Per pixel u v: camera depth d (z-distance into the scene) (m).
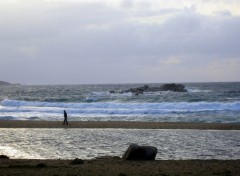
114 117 45.22
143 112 49.66
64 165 14.16
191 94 86.06
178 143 24.31
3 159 16.58
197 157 18.97
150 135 28.81
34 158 18.56
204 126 35.22
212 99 69.56
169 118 43.44
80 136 28.20
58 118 44.72
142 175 11.80
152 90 106.88
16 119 44.22
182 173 12.27
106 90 144.12
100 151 20.83
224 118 42.31
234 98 71.31
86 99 78.88
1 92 140.62
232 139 26.41
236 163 15.30
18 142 24.81
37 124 37.47
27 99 88.75
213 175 11.91
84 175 11.66
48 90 156.75
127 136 28.20
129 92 103.62
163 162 15.39
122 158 16.70
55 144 23.77
